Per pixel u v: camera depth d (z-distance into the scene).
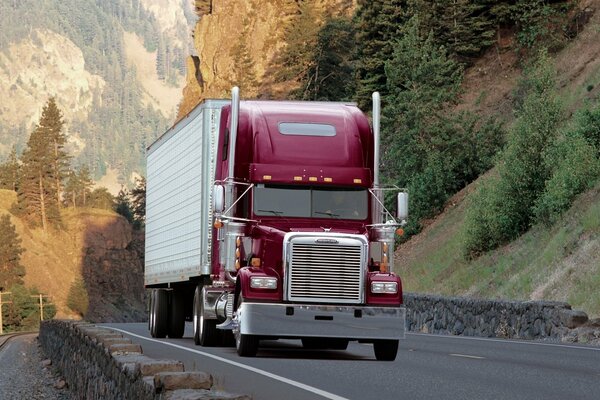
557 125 57.06
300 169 26.78
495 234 55.47
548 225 51.16
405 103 72.88
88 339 24.80
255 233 26.44
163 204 41.66
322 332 24.83
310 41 128.25
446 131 70.94
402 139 72.31
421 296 45.94
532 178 54.81
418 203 69.69
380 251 26.45
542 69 57.41
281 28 169.12
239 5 178.12
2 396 31.19
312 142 27.17
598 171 50.25
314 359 25.53
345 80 125.81
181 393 11.06
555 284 42.94
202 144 33.09
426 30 91.19
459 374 20.55
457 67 87.19
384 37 94.75
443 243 62.66
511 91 78.88
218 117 32.97
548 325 34.16
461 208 65.81
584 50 72.69
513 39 84.75
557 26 80.62
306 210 26.59
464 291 53.19
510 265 50.59
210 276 31.98
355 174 26.89
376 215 26.84
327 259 25.12
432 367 22.50
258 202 26.59
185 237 36.03
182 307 40.41
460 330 41.19
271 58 167.38
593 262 41.84
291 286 25.00
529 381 18.86
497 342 32.75
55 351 42.72
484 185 58.78
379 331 24.89
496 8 86.12
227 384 18.39
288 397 16.03
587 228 45.16
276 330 24.80
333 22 126.25
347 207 26.72
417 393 16.86
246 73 159.62
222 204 26.55
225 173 28.09
